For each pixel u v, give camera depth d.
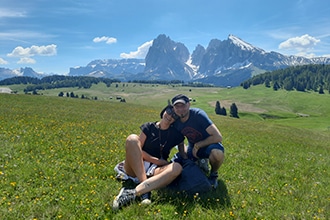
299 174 3.12
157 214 1.67
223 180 2.54
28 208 1.63
